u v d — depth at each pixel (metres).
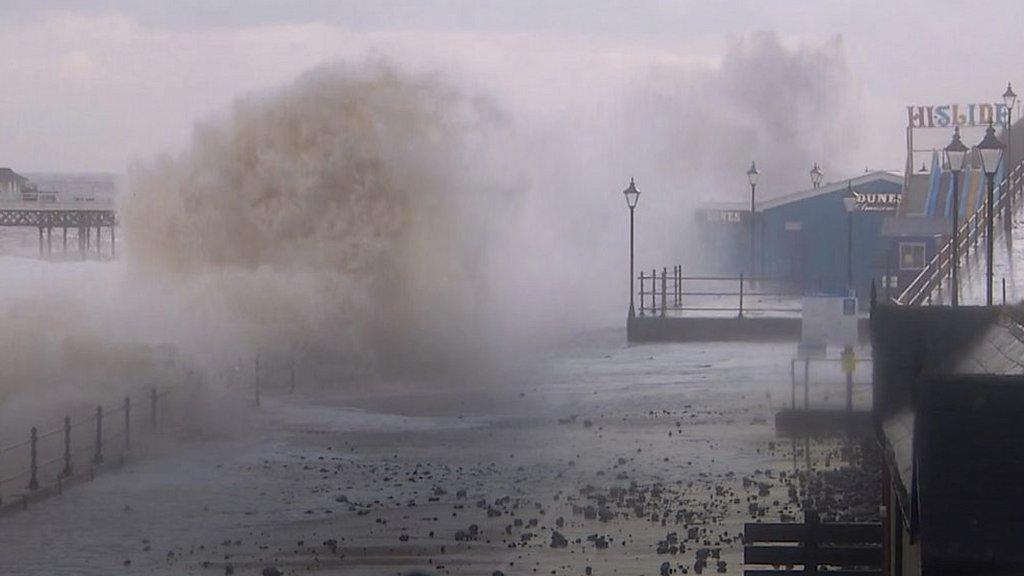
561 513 74.81
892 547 44.78
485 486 82.94
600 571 61.69
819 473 83.81
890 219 187.62
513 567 62.81
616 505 76.31
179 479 84.12
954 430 28.38
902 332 44.62
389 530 71.31
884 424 43.12
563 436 101.19
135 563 64.62
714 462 88.75
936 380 28.53
